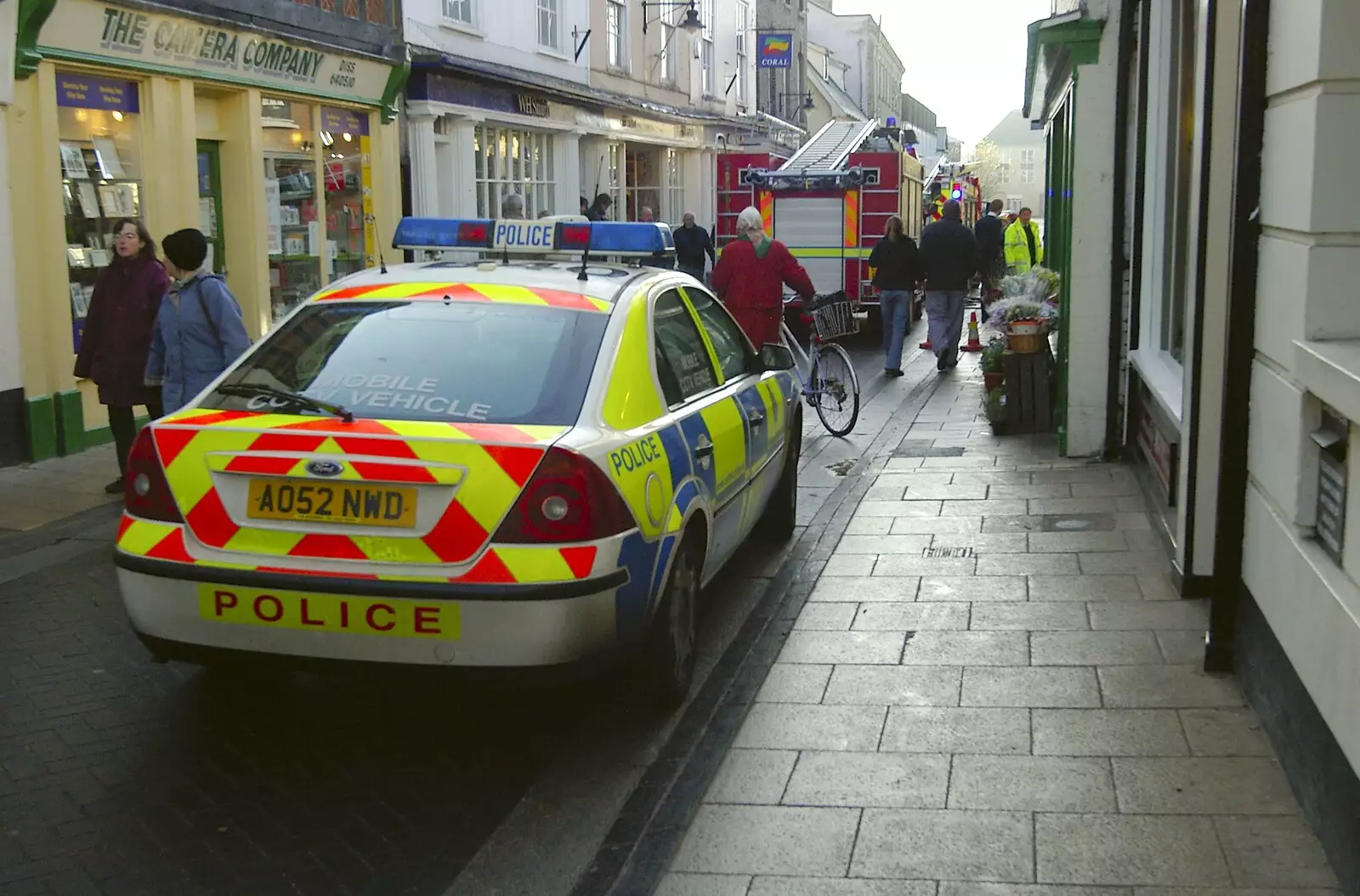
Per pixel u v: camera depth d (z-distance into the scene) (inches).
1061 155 510.6
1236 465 196.2
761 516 270.1
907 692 203.9
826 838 158.7
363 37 579.2
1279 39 172.7
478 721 202.5
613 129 912.9
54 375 400.8
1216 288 227.5
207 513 175.6
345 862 159.9
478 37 711.7
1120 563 268.5
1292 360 161.8
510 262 237.3
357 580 168.1
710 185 1189.7
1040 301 442.6
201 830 167.5
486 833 167.9
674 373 218.1
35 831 166.1
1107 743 181.9
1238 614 200.5
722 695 209.0
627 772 184.4
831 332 455.8
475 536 168.4
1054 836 156.6
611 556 173.5
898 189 835.4
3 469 379.6
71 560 285.7
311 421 180.2
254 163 510.6
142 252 340.5
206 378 296.8
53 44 394.9
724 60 1230.9
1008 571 266.7
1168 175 337.7
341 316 207.0
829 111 1940.2
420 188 652.1
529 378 189.8
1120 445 374.9
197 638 176.2
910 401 523.8
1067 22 352.8
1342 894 140.4
